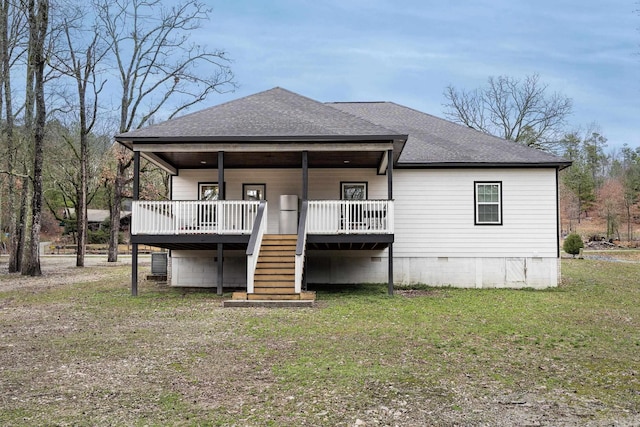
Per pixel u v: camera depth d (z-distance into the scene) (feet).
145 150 47.62
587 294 51.13
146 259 117.08
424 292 51.78
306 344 27.84
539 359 25.21
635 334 31.30
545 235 57.36
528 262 57.21
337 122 50.65
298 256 42.50
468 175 57.98
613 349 27.40
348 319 35.42
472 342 28.71
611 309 41.24
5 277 69.41
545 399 19.26
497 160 57.11
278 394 19.58
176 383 20.98
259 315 37.04
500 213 57.62
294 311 38.86
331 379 21.45
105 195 163.02
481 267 57.47
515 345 28.12
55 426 16.43
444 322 34.60
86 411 17.79
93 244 178.60
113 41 93.25
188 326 33.01
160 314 37.78
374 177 59.11
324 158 53.88
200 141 47.26
